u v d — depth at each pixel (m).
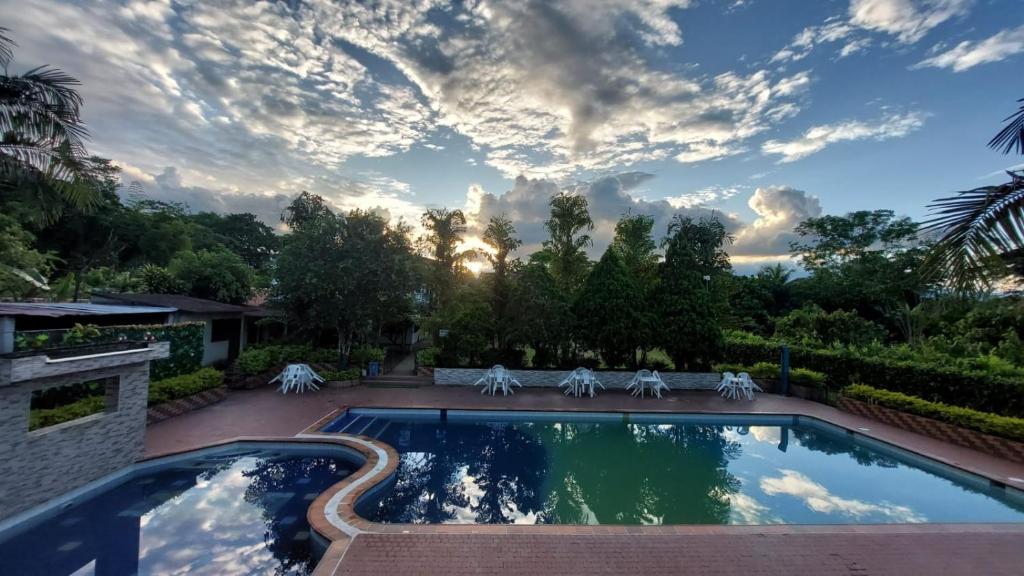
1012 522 6.14
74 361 6.11
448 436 10.53
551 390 14.80
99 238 27.52
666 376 15.59
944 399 10.64
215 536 5.63
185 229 30.86
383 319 16.02
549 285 15.63
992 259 4.05
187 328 11.88
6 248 15.21
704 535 5.46
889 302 25.48
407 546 5.04
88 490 6.55
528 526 5.60
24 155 8.04
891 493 7.57
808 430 11.63
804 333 18.20
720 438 10.81
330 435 9.10
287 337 17.38
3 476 5.35
